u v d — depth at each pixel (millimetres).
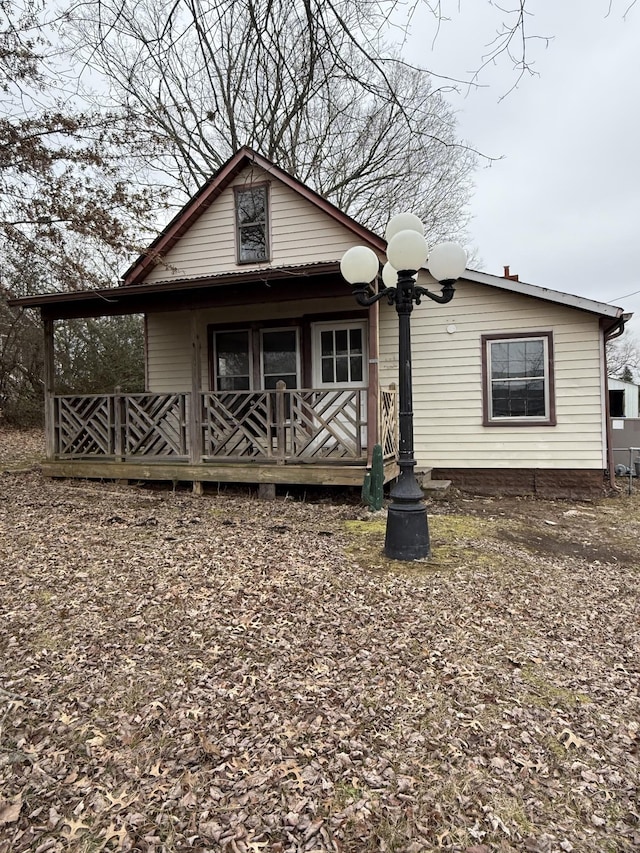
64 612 3723
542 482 8664
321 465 7566
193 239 10305
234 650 3242
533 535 6172
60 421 9164
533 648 3354
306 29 3418
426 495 8336
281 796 2086
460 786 2166
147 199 9070
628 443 11258
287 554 5070
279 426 7676
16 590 4105
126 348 20062
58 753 2318
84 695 2756
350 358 9414
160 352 10578
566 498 8539
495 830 1948
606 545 5836
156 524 6219
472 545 5555
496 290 8727
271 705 2688
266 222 9812
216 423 8312
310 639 3391
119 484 8727
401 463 5031
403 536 4965
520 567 4926
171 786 2133
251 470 7707
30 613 3705
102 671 2988
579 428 8469
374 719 2592
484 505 7953
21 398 18516
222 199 10086
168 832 1908
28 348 18219
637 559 5340
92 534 5719
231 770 2227
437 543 5609
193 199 10039
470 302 8883
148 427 8469
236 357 10078
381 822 1970
